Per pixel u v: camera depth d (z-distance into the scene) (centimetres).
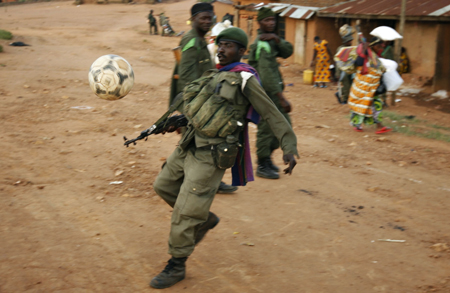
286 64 1781
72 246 390
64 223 433
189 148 337
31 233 409
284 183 566
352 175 603
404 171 625
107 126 798
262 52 531
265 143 564
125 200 495
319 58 1358
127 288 335
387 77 791
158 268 364
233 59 334
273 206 496
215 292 335
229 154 320
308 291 339
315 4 1733
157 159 636
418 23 1289
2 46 1745
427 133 827
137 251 389
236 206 494
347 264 380
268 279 354
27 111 877
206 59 492
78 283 337
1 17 3644
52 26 3036
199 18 480
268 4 1897
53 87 1127
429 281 357
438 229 452
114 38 2400
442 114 1036
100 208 471
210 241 412
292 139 324
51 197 491
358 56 787
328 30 1678
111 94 355
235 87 319
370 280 357
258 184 561
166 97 1099
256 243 411
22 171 562
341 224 456
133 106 974
